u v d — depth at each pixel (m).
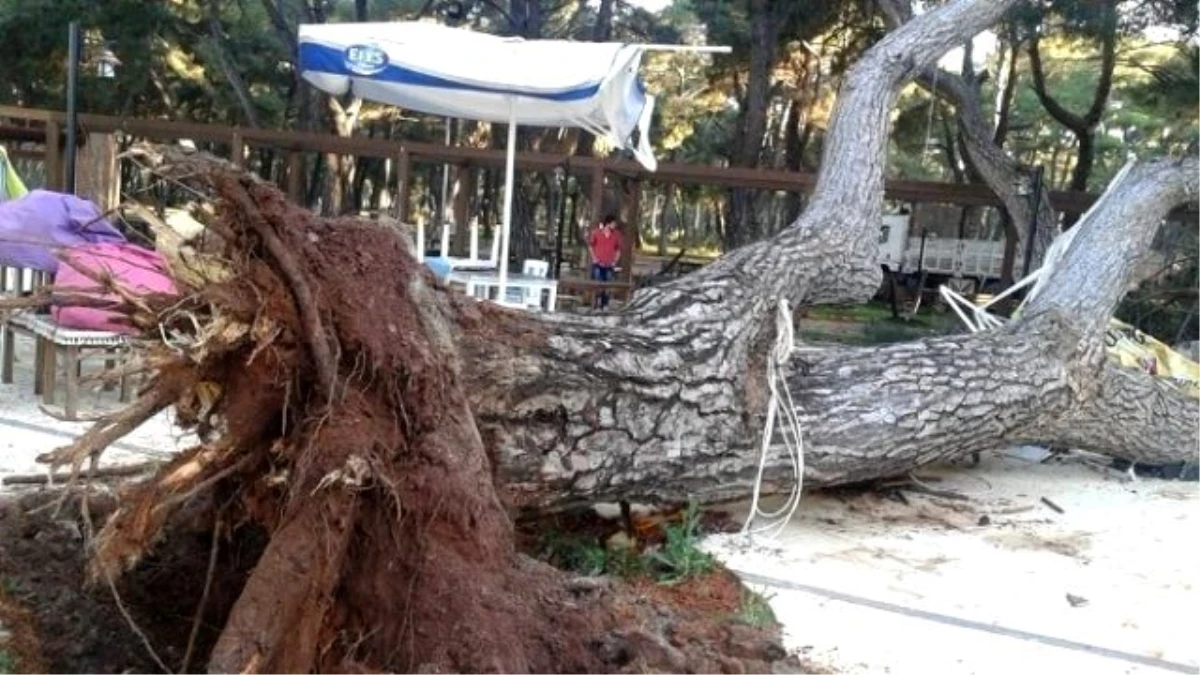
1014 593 4.35
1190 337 11.38
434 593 2.59
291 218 2.64
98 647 2.70
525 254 19.41
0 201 7.02
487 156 13.41
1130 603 4.31
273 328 2.46
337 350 2.57
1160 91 17.05
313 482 2.43
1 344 6.69
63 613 2.76
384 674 2.47
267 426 2.58
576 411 3.86
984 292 17.30
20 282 6.49
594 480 3.95
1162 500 6.08
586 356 3.95
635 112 8.15
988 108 29.98
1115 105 33.44
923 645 3.72
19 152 14.64
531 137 23.27
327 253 2.75
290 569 2.35
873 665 3.51
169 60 22.94
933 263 19.39
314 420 2.52
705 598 3.95
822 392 5.03
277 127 24.53
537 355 3.79
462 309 3.68
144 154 2.41
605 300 12.22
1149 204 6.94
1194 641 3.94
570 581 3.09
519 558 3.05
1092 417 6.07
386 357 2.68
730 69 25.69
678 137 32.72
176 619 2.83
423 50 7.19
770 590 4.16
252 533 2.89
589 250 13.12
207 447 2.58
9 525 3.04
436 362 2.84
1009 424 5.60
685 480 4.38
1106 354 6.22
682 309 4.63
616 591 3.30
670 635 3.15
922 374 5.28
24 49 18.47
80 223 4.99
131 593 2.85
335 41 7.27
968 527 5.30
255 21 24.72
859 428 4.96
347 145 13.77
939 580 4.45
